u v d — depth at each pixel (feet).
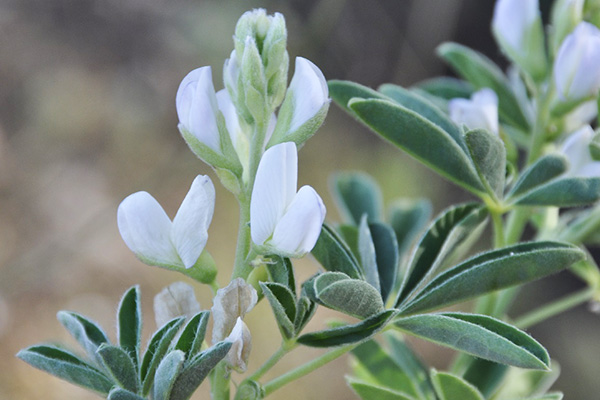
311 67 0.90
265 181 0.88
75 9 4.19
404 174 3.60
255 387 0.90
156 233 0.91
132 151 3.78
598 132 0.97
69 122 3.85
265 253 0.89
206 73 0.89
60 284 3.13
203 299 3.09
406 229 1.12
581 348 2.92
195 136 0.90
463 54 1.11
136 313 0.92
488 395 1.01
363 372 1.05
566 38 1.01
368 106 0.95
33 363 0.89
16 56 4.05
